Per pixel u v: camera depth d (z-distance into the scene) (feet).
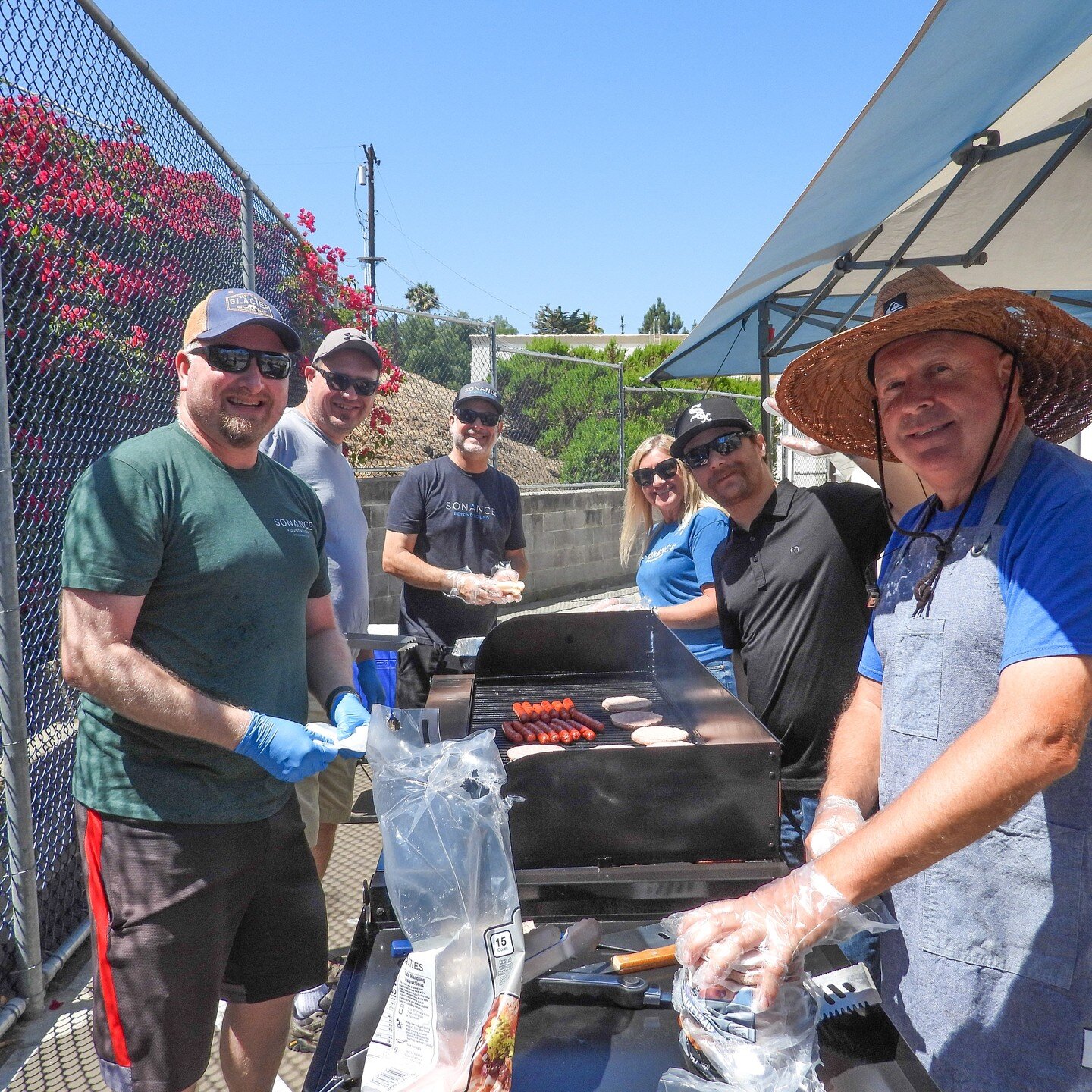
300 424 10.31
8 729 8.45
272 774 5.65
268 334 6.16
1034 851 4.17
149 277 11.74
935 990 4.51
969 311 4.43
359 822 13.93
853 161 8.05
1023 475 4.38
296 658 6.68
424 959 3.49
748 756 5.15
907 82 6.62
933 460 4.72
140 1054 5.74
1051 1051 4.13
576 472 38.37
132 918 5.76
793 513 8.32
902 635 4.77
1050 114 9.68
